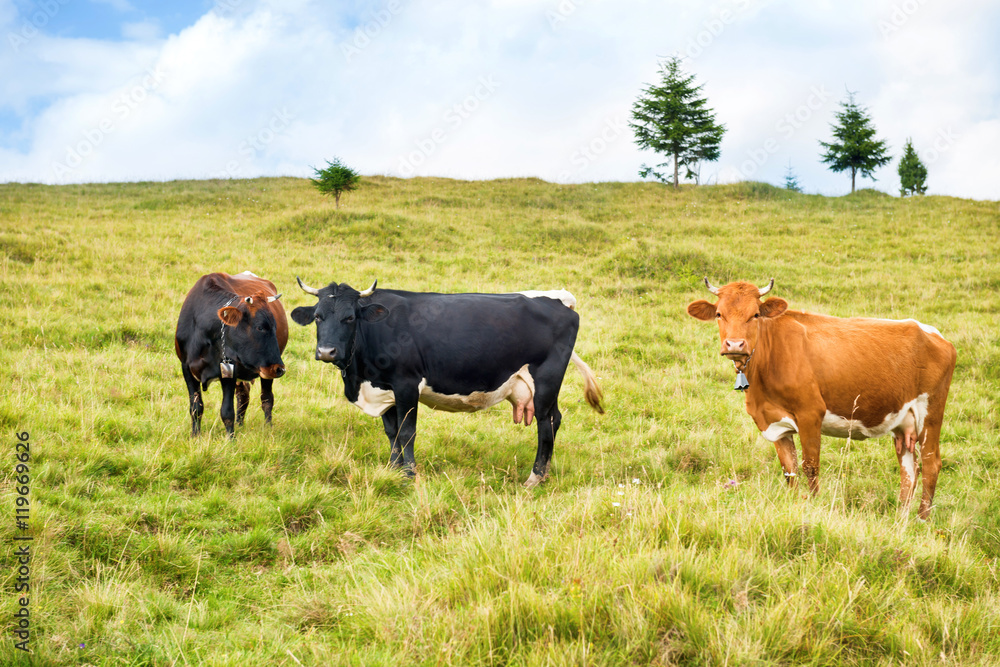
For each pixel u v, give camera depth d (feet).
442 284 52.80
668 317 46.62
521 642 11.09
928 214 95.04
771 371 19.85
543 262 65.31
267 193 106.42
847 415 19.94
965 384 33.14
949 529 17.48
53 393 24.93
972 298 52.24
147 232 65.51
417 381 22.52
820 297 52.95
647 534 14.40
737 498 17.01
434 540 16.37
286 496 19.04
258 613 13.60
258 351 22.68
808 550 14.05
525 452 24.98
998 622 12.31
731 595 12.28
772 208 103.45
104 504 17.38
